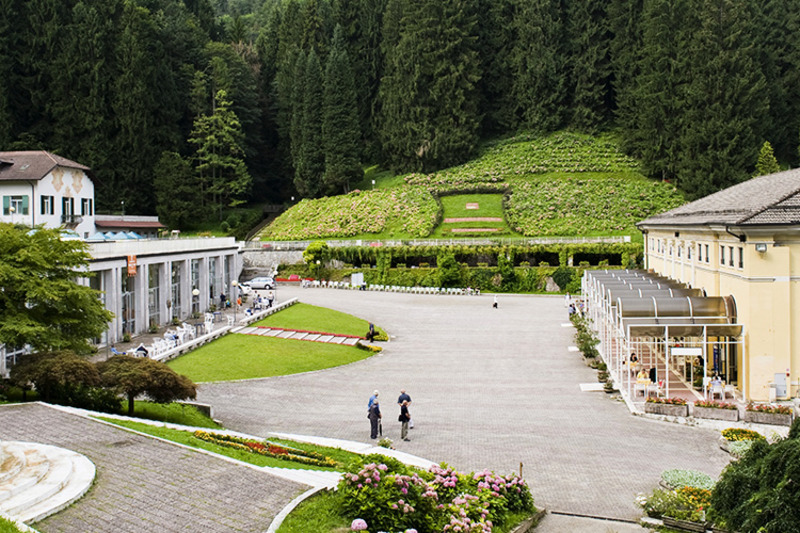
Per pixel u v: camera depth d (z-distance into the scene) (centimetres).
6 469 1697
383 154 13525
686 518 2009
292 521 1534
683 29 10800
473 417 3316
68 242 3278
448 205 10675
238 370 4272
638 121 11462
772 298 3488
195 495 1673
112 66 10981
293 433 3003
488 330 5784
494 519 1838
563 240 8744
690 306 3728
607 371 4191
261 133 13850
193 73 12538
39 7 10644
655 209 9938
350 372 4344
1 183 6712
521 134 13275
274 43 14938
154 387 2814
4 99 10169
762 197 3928
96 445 2020
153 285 5691
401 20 12800
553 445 2855
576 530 1978
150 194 11256
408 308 7025
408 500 1628
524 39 13162
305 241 9775
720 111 9981
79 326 3136
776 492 1550
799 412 3209
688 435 3011
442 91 12488
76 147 10669
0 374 3231
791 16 11569
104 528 1464
